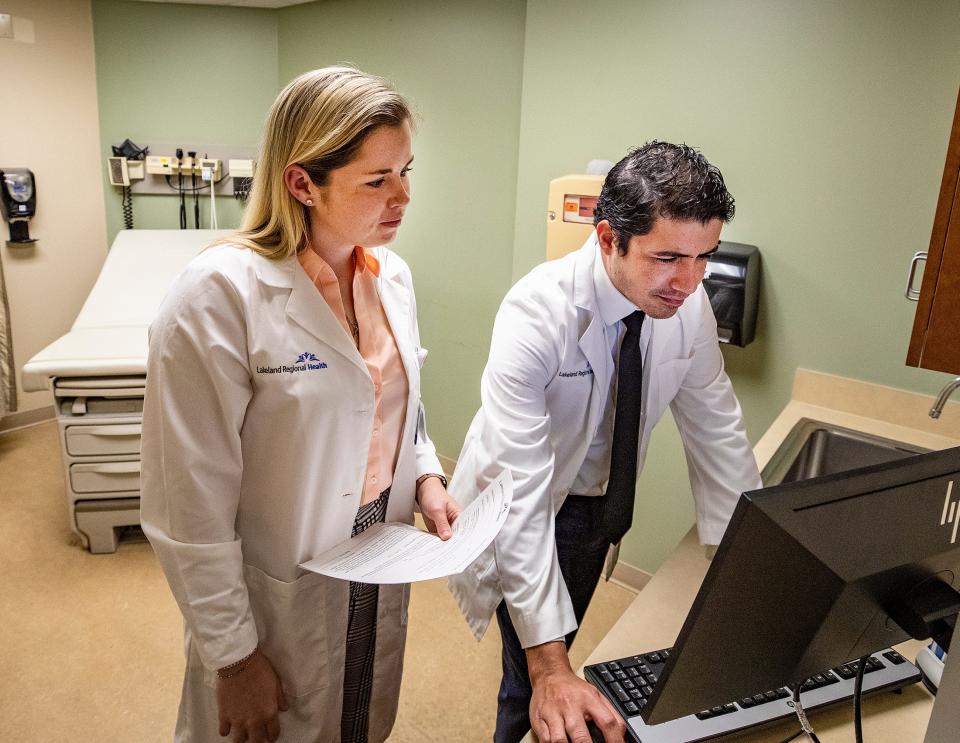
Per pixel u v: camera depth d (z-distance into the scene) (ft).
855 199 6.42
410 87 10.39
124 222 12.97
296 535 3.84
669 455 8.24
